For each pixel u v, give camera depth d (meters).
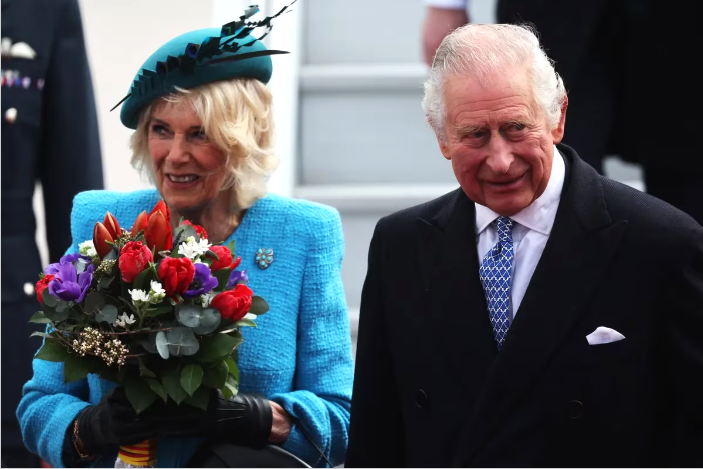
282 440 10.05
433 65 8.84
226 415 9.67
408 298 9.27
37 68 14.41
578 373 8.50
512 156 8.41
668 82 15.34
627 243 8.63
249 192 10.41
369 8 20.50
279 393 10.34
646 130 15.59
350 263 18.42
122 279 9.04
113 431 9.47
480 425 8.64
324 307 10.59
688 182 15.91
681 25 15.12
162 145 10.12
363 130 19.62
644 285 8.52
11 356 13.97
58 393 10.66
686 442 8.45
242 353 10.28
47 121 14.55
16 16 14.42
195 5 17.86
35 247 14.39
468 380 8.87
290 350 10.44
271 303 10.45
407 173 19.64
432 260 9.22
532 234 8.94
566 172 9.12
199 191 10.19
